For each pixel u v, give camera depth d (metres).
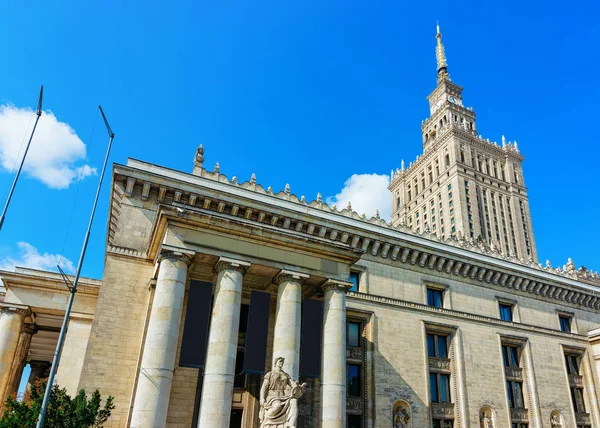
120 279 33.41
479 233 122.88
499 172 138.62
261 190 42.28
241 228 31.45
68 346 36.72
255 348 29.52
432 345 44.53
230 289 29.48
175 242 29.70
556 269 56.78
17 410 23.31
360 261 44.09
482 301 49.03
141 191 36.50
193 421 30.77
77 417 23.38
